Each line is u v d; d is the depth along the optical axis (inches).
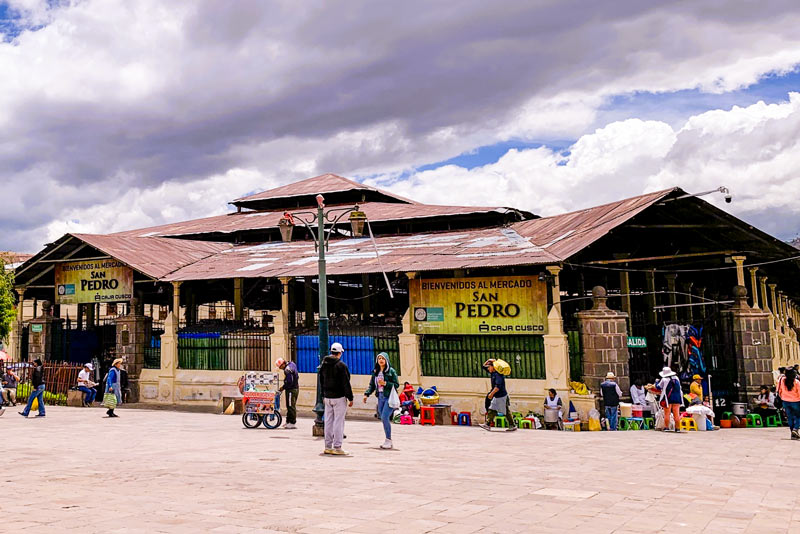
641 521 248.1
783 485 335.9
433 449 485.4
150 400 940.6
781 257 860.0
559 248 751.7
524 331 748.0
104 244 977.5
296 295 1321.4
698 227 824.3
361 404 815.1
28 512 246.2
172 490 299.7
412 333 800.3
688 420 651.5
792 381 562.3
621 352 706.2
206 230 1241.4
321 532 218.8
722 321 780.6
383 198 1411.2
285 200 1398.9
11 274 1172.5
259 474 353.1
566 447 502.9
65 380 962.1
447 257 820.0
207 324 1124.5
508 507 268.8
